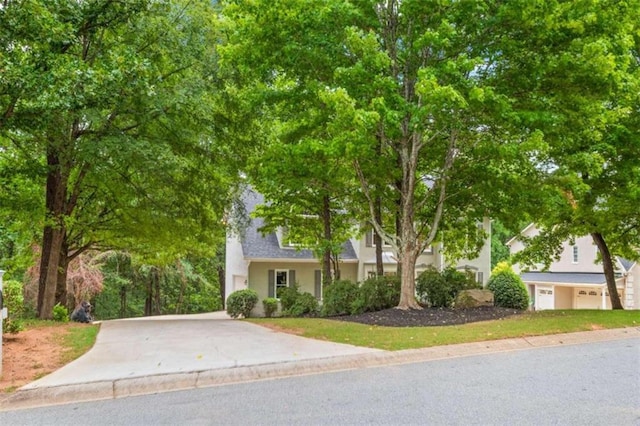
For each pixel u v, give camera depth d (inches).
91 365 235.5
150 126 505.0
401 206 487.5
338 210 729.6
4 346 290.4
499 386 203.5
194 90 476.7
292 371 233.8
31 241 630.5
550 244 677.3
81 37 424.2
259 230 694.5
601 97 389.7
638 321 381.4
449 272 510.3
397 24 417.7
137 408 178.9
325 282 647.8
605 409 171.5
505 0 356.2
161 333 359.3
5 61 269.6
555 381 211.5
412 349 272.5
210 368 225.8
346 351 266.2
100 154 438.6
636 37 418.0
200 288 1432.1
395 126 365.4
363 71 362.0
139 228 613.0
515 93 393.1
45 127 331.3
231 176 584.7
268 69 436.8
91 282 871.7
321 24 390.6
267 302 775.1
